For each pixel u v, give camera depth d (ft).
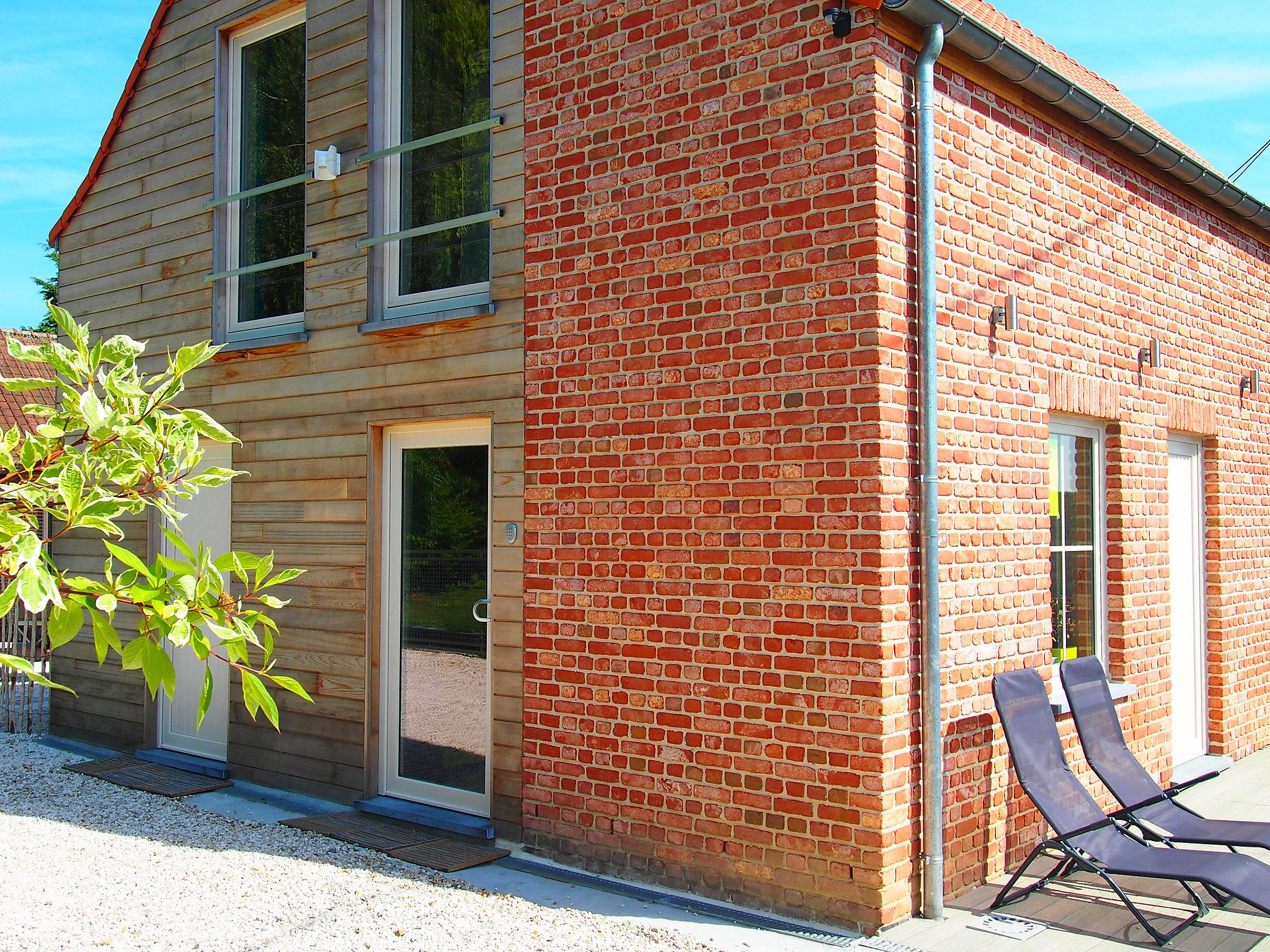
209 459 26.91
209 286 27.32
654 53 18.37
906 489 16.02
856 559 15.66
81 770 26.94
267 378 25.39
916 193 16.46
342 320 23.76
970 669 17.52
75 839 20.92
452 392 21.36
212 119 27.58
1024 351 19.29
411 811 21.48
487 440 21.33
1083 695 18.60
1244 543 27.94
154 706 28.66
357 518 23.18
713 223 17.49
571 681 19.06
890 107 16.12
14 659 6.30
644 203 18.39
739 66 17.26
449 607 21.84
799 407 16.38
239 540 25.71
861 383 15.72
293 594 24.43
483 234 21.81
